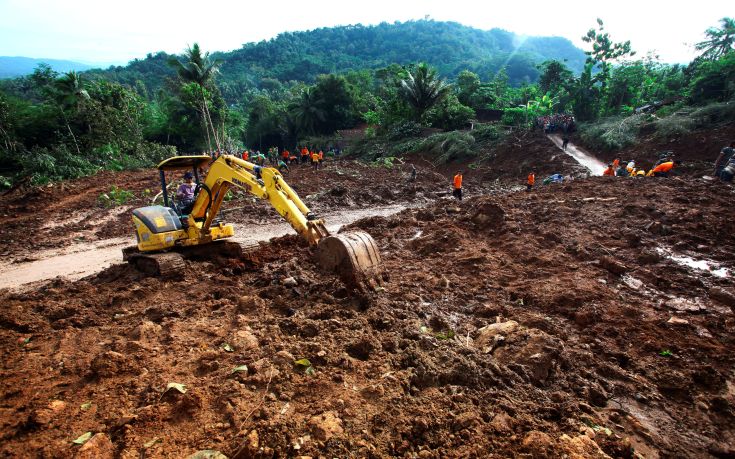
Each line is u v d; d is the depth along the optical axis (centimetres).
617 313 577
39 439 322
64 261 1071
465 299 640
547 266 767
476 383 401
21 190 2034
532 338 472
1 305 645
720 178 1412
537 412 371
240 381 391
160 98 5950
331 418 339
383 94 5700
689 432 376
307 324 497
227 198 1691
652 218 975
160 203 1658
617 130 2636
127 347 468
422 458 308
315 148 5275
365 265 590
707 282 664
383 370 414
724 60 2819
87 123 3269
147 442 314
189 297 657
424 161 3319
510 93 5144
